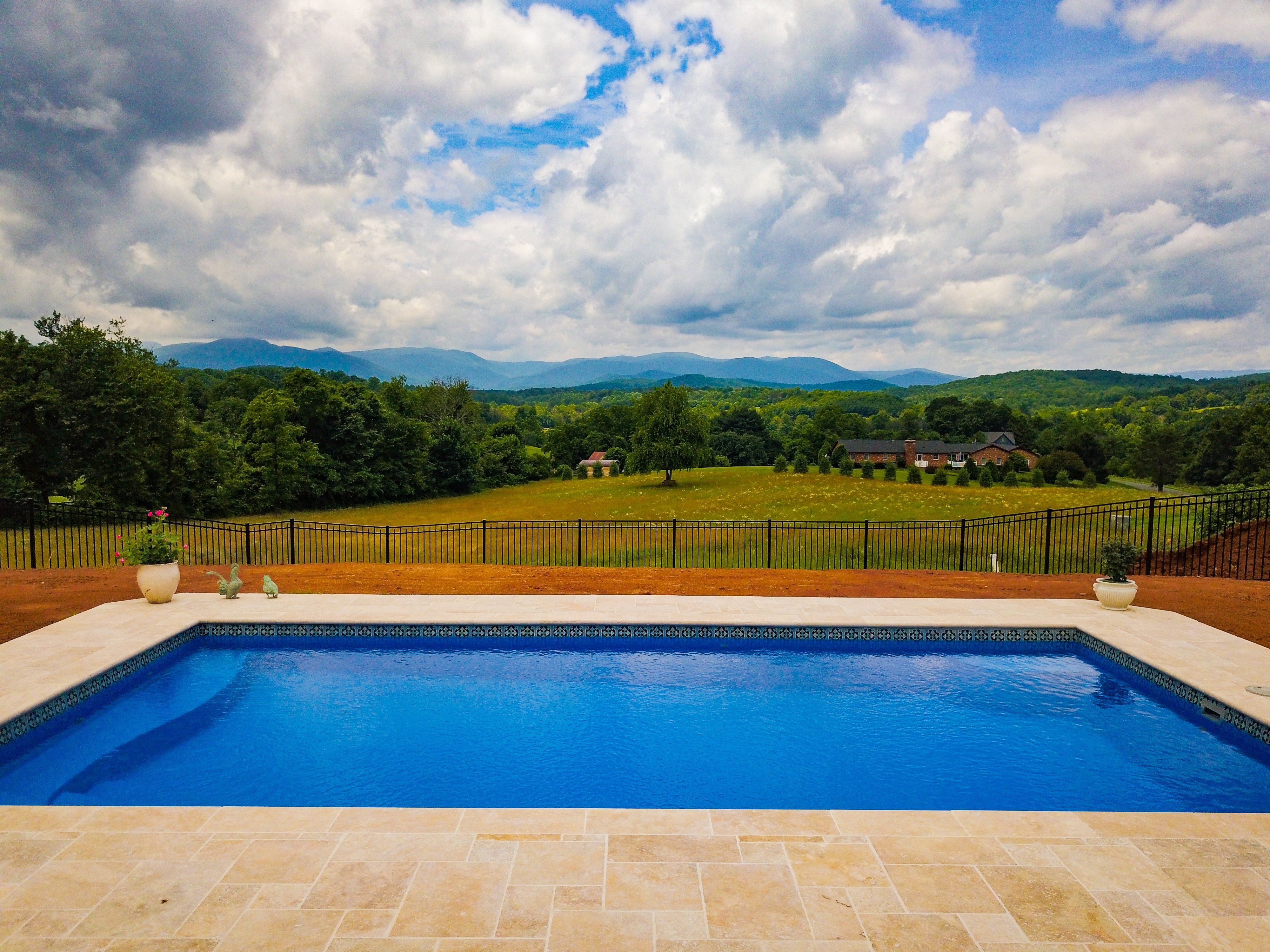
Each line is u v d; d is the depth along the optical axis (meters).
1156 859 3.91
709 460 57.88
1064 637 8.73
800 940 3.17
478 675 7.82
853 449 91.00
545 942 3.13
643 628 8.76
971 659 8.33
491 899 3.46
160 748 6.05
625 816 4.34
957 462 92.62
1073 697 7.30
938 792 5.43
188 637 8.48
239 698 7.15
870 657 8.41
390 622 8.71
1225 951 3.13
